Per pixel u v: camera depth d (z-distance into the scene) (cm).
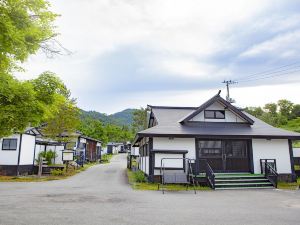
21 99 491
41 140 2573
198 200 1012
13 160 2016
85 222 644
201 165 1661
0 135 518
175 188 1383
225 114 1875
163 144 1633
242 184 1438
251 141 1738
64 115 2467
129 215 730
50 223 628
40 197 1017
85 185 1461
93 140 4006
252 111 6438
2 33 421
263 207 880
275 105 7119
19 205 846
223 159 1695
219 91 1800
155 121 2131
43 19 525
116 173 2300
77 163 2773
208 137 1612
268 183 1473
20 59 512
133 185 1458
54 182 1609
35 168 2253
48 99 543
